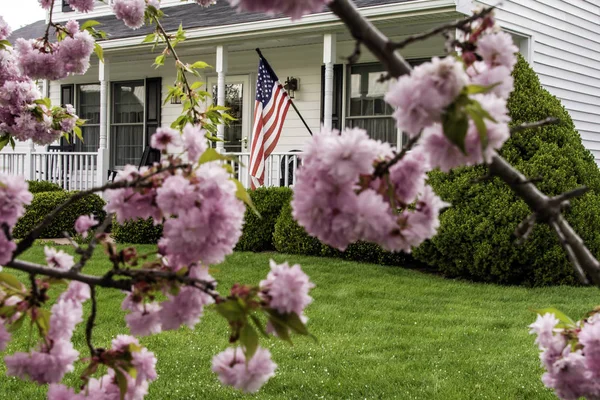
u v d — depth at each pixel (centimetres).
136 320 150
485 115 95
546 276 779
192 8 1430
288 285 124
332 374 469
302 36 1073
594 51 1273
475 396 426
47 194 1178
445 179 838
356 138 109
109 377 164
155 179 139
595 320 194
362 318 627
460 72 95
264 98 960
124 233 1089
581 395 184
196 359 502
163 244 148
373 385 445
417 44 1070
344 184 113
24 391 432
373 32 106
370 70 1138
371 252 908
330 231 117
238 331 124
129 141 1454
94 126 1503
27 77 325
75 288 163
